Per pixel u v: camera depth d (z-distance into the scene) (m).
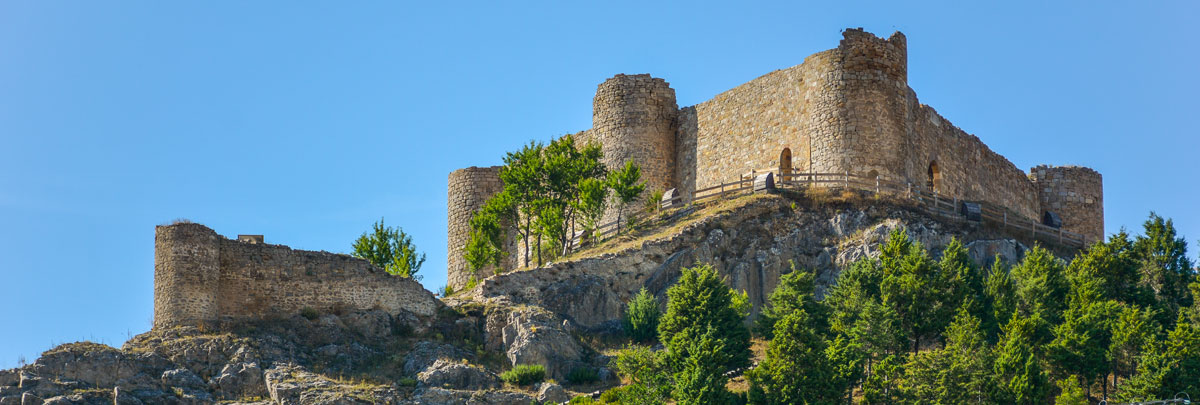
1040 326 66.62
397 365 67.56
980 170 95.19
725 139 90.62
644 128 92.81
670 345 65.25
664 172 93.00
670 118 94.25
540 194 87.25
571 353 68.88
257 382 64.38
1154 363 61.84
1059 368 64.69
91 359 63.09
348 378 65.44
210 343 65.88
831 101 83.75
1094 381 65.44
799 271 74.00
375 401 62.62
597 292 74.31
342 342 68.81
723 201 83.50
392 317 71.19
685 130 93.75
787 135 86.38
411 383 64.75
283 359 66.19
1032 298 70.25
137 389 62.72
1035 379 61.41
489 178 100.19
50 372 62.31
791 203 80.50
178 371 64.19
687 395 60.66
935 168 89.25
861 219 79.12
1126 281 74.62
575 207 84.62
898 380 62.91
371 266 71.88
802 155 85.12
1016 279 73.00
